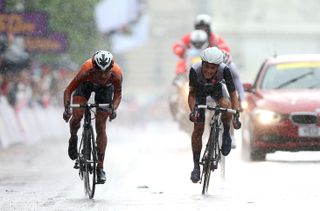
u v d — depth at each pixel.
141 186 25.44
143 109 121.06
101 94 23.23
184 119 37.59
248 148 33.25
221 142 25.53
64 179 28.45
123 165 33.22
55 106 66.44
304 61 34.94
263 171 29.42
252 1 189.75
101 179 22.84
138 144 49.72
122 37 80.81
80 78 22.81
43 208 20.81
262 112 32.34
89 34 57.81
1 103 48.50
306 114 31.92
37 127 57.91
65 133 68.25
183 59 36.31
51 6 50.34
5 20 48.34
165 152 40.31
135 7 72.50
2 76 51.72
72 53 57.62
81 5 54.81
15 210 20.53
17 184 26.86
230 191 24.03
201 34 34.31
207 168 23.52
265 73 34.72
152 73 178.00
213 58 23.25
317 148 32.12
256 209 20.31
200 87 23.86
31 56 55.25
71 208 20.77
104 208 20.70
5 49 51.25
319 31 189.75
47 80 63.53
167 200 22.22
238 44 187.38
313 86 33.97
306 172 28.78
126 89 175.12
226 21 188.50
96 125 22.95
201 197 22.78
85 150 22.94
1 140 46.97
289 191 23.70
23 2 49.47
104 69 22.28
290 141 32.09
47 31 51.31
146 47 178.38
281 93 33.44
